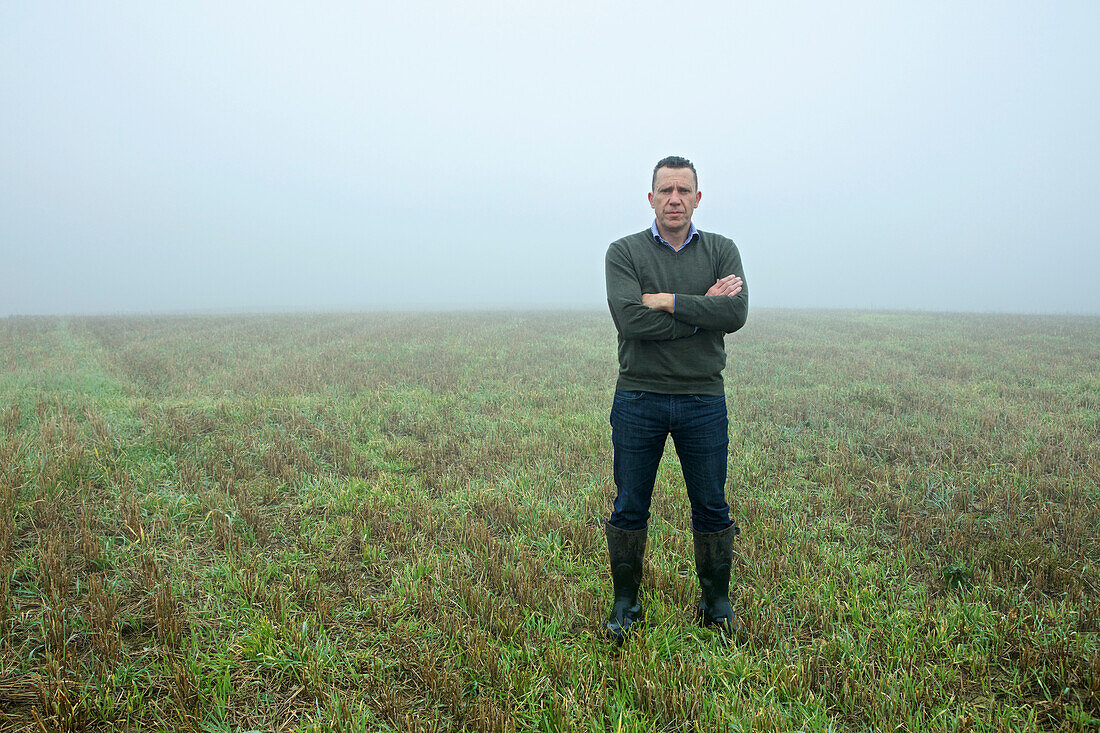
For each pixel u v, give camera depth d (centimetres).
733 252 271
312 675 236
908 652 254
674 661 251
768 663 248
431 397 820
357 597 300
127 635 261
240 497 419
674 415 257
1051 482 458
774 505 430
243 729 212
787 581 316
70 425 556
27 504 373
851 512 423
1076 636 262
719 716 216
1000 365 1162
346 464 516
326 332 1930
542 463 523
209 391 873
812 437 618
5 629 250
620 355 271
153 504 396
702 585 279
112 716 211
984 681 238
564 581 320
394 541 364
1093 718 215
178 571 317
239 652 249
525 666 247
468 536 366
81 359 1185
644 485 267
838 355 1345
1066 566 331
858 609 287
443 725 215
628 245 270
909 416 714
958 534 367
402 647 257
